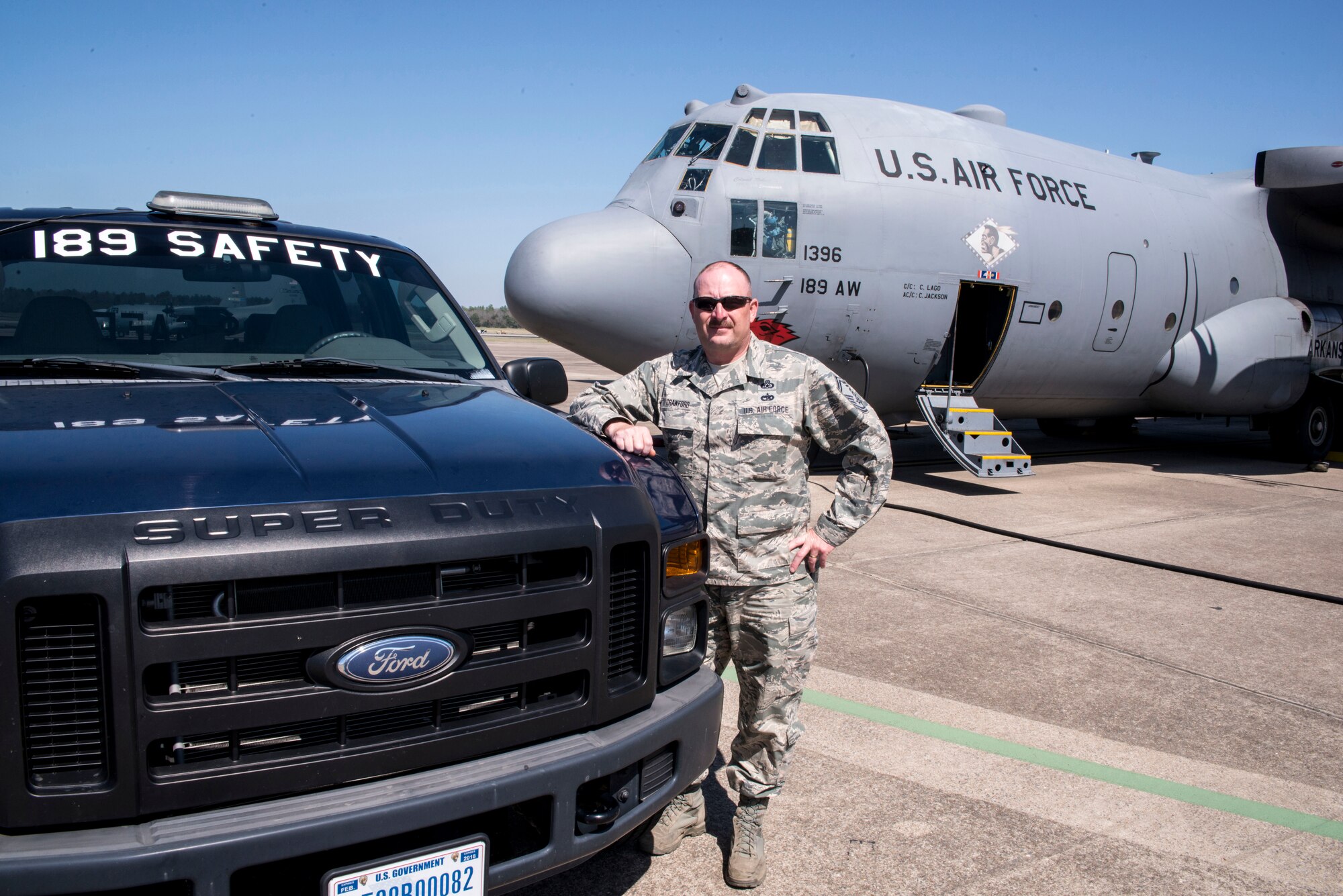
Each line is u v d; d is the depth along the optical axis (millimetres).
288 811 1729
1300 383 12492
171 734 1672
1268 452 14820
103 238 3115
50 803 1619
